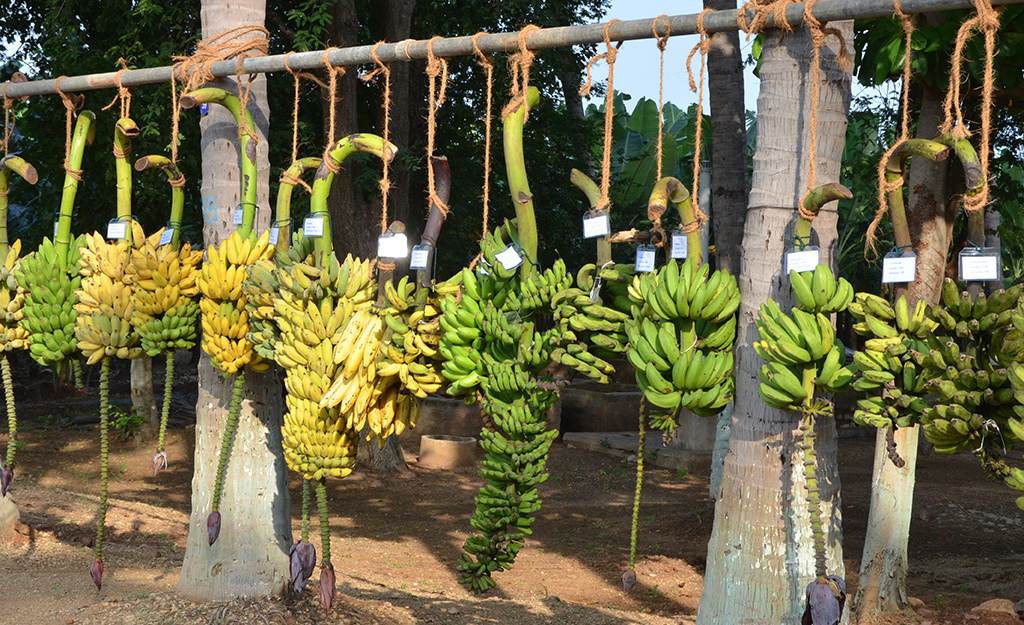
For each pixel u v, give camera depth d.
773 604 3.04
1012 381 2.34
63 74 11.45
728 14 2.93
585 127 17.28
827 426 3.15
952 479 13.14
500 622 5.26
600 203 3.21
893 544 6.37
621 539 9.34
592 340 3.18
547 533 9.66
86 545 6.77
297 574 3.62
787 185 3.08
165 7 11.33
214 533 4.14
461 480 12.38
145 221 12.93
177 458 12.61
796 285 2.78
